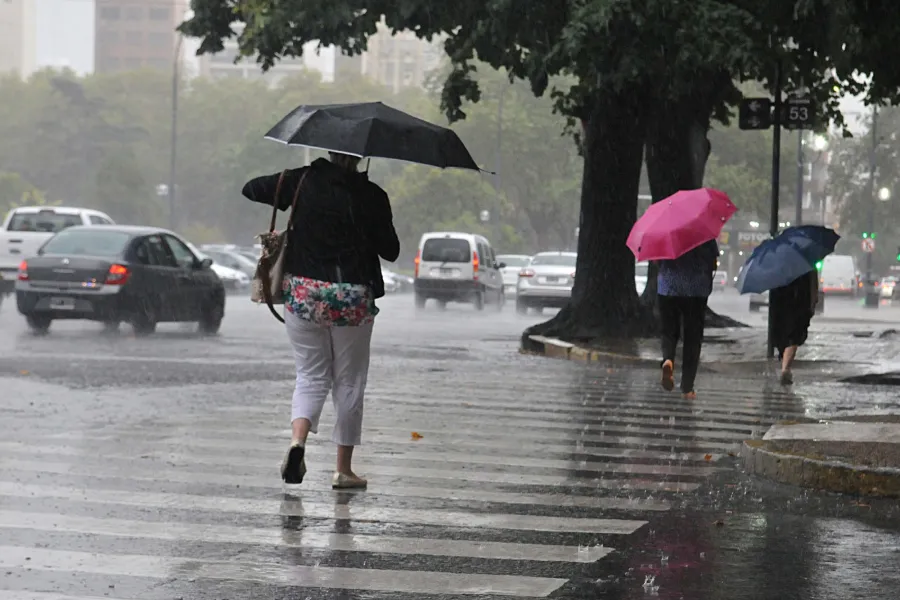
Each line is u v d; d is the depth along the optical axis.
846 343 55.81
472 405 31.00
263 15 55.25
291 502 17.94
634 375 41.66
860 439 22.48
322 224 18.20
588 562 14.80
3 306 73.25
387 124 18.19
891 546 16.06
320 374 18.62
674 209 33.03
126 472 20.06
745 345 52.41
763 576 14.29
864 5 43.09
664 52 46.72
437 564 14.52
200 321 56.03
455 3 52.81
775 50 48.09
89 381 33.66
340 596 13.02
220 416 27.20
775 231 45.78
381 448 23.30
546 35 49.78
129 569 13.92
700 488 20.08
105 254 51.91
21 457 21.27
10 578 13.42
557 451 23.69
